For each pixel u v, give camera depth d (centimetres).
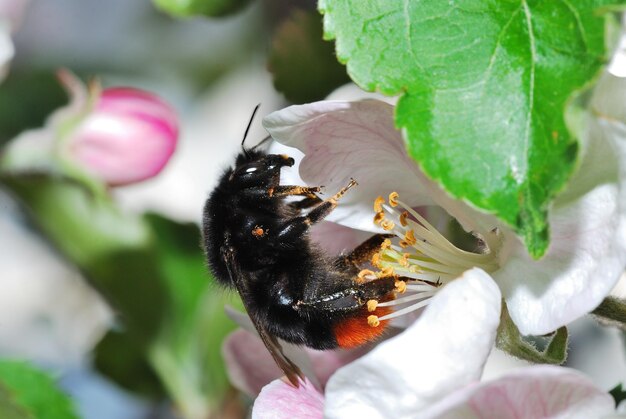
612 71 17
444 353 17
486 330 17
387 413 17
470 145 16
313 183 19
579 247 17
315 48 21
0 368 22
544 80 16
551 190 16
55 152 23
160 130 24
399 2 17
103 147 23
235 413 23
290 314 20
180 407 23
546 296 17
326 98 21
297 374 19
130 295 23
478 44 17
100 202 23
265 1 23
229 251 20
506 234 18
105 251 23
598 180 17
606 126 17
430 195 19
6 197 24
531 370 17
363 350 20
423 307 19
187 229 23
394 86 17
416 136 17
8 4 27
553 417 17
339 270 20
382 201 19
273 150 20
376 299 19
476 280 17
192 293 23
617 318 18
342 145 18
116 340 23
